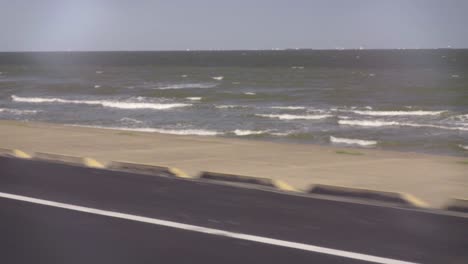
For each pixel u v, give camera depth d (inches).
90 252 203.9
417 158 437.1
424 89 1860.2
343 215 256.1
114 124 1144.8
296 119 1205.1
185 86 2188.7
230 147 494.0
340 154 455.5
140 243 214.8
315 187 306.7
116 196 294.2
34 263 191.9
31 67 4330.7
